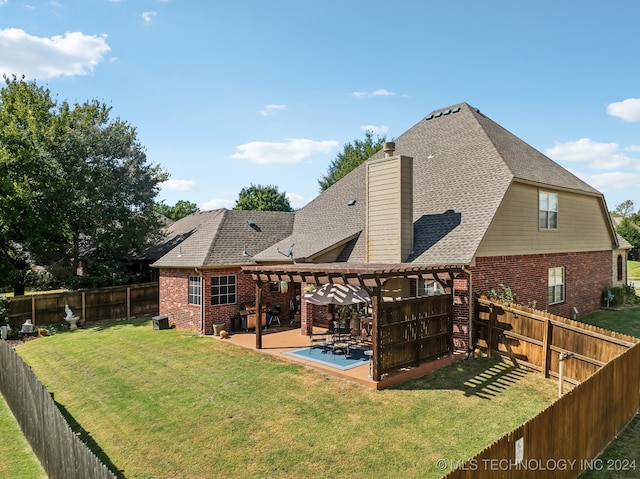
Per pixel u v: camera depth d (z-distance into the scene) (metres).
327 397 10.84
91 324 22.89
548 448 6.43
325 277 12.72
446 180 18.53
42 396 8.72
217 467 7.87
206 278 18.95
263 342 16.77
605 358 10.88
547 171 19.67
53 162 24.27
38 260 25.88
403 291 16.53
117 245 26.27
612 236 24.00
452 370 12.77
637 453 8.24
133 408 10.84
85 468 6.21
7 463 9.18
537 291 17.86
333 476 7.44
